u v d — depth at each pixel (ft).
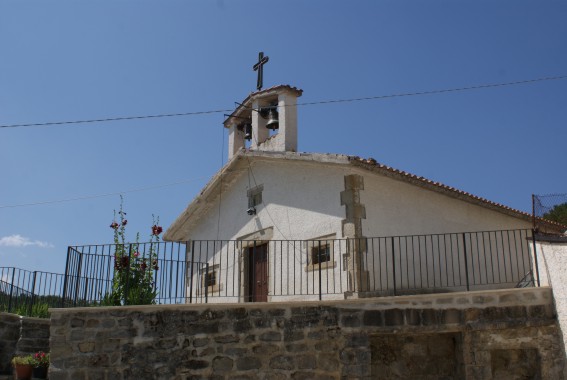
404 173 41.22
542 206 37.24
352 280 38.47
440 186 43.80
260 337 31.01
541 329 31.24
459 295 31.32
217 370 30.68
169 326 31.37
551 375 30.55
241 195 51.60
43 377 37.96
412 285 41.55
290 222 44.93
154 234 46.11
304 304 31.24
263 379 30.42
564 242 31.96
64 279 36.22
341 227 40.32
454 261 45.62
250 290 48.19
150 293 40.78
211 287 53.57
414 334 31.71
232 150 53.47
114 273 40.73
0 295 46.09
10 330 42.42
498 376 31.22
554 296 31.45
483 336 30.89
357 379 30.04
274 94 49.06
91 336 31.42
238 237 50.78
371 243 39.73
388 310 31.04
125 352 31.14
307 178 44.37
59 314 31.81
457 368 31.94
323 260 41.34
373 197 41.09
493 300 31.30
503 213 50.49
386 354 32.30
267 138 50.11
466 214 48.37
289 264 44.06
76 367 31.09
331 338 30.73
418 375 32.32
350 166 39.01
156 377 30.76
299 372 30.42
